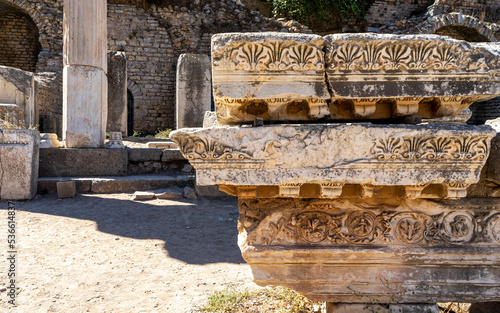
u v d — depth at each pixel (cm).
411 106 174
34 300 259
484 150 164
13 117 828
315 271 188
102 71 727
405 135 161
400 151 162
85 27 691
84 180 618
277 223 187
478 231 190
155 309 250
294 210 188
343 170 163
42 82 1144
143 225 462
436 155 163
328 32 1672
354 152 163
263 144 161
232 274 316
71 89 687
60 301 259
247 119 180
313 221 187
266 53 158
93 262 337
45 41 1331
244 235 187
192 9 1493
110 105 1134
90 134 702
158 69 1445
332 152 163
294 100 170
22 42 1542
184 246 391
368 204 189
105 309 249
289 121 186
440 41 160
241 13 1513
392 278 188
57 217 480
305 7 1562
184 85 1127
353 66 162
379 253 183
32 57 1553
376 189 175
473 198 190
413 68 163
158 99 1445
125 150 707
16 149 547
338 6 1553
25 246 372
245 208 190
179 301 262
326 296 191
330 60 161
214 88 163
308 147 162
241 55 158
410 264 188
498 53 165
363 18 1595
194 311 245
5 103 879
